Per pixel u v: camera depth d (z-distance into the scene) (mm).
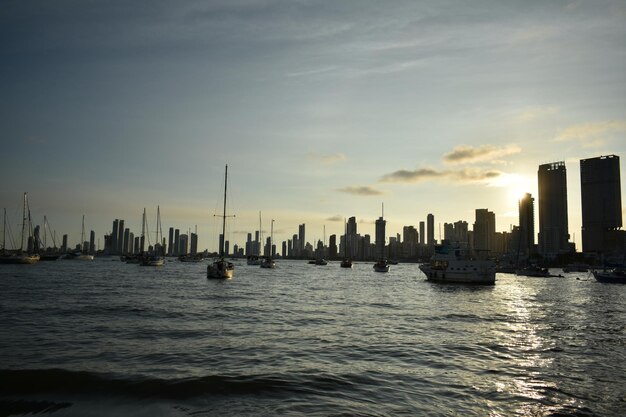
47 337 26453
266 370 19516
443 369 20391
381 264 153125
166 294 55406
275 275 119250
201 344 24984
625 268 130375
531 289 80688
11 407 15008
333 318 36406
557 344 26984
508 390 17438
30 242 161375
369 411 14875
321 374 19031
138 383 17312
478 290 73812
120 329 29438
